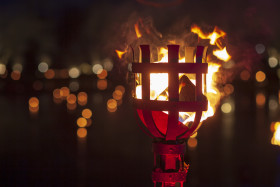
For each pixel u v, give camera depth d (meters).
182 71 1.35
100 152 8.55
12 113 17.12
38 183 6.13
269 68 33.31
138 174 6.62
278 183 5.88
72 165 7.34
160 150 1.41
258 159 7.69
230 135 10.98
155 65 1.37
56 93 33.00
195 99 1.39
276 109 18.66
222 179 6.19
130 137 10.61
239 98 27.12
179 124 1.41
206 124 13.55
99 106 20.50
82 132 11.58
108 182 6.12
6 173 6.73
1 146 9.31
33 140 10.19
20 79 40.38
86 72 44.22
